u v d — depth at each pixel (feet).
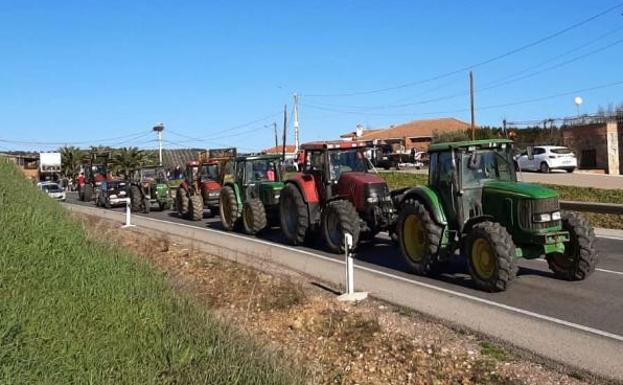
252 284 30.09
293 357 17.99
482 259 29.32
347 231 39.68
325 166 43.50
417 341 21.33
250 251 43.70
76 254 22.08
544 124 152.05
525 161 115.75
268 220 56.03
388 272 34.63
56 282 18.02
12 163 68.18
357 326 23.08
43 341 13.78
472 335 22.08
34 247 20.88
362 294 28.22
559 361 19.11
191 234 56.70
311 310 25.84
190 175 80.43
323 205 44.11
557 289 29.09
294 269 35.91
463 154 31.78
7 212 25.98
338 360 20.04
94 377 13.00
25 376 12.21
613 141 127.03
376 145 44.21
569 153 113.09
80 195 135.13
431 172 33.76
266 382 14.43
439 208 32.27
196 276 33.19
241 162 59.11
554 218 29.25
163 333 16.03
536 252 29.84
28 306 15.35
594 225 54.03
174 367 14.29
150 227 64.34
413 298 27.94
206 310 19.31
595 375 17.81
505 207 30.07
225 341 16.21
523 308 25.81
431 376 18.35
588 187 79.20
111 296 17.92
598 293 28.04
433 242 32.07
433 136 174.50
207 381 13.88
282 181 57.93
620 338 21.29
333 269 35.76
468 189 31.58
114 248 27.58
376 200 39.93
